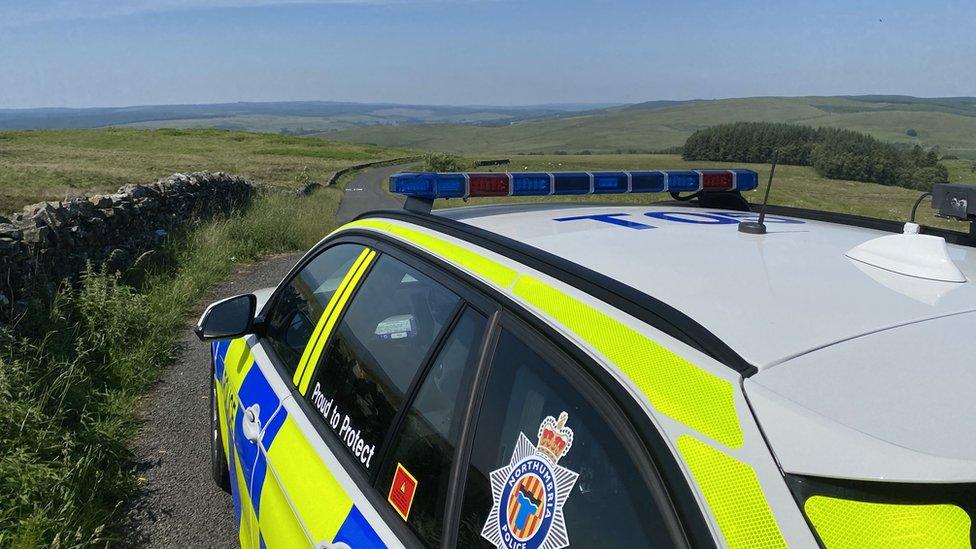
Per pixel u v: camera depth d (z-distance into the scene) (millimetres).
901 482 927
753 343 1221
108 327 5871
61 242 6754
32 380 4453
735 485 1003
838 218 2627
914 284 1526
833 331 1271
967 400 1057
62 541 3234
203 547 3383
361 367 2029
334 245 2738
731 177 3023
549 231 2021
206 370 5809
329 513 1786
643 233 2000
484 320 1600
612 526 1114
